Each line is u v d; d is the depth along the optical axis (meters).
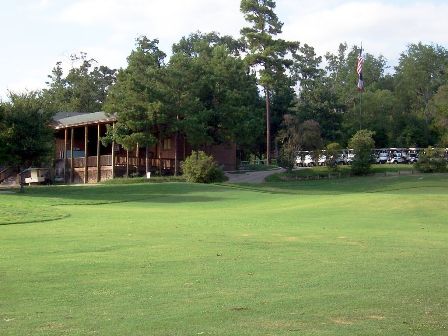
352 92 106.38
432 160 59.41
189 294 9.44
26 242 15.85
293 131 73.56
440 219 24.41
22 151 46.12
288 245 15.45
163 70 57.38
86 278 10.71
